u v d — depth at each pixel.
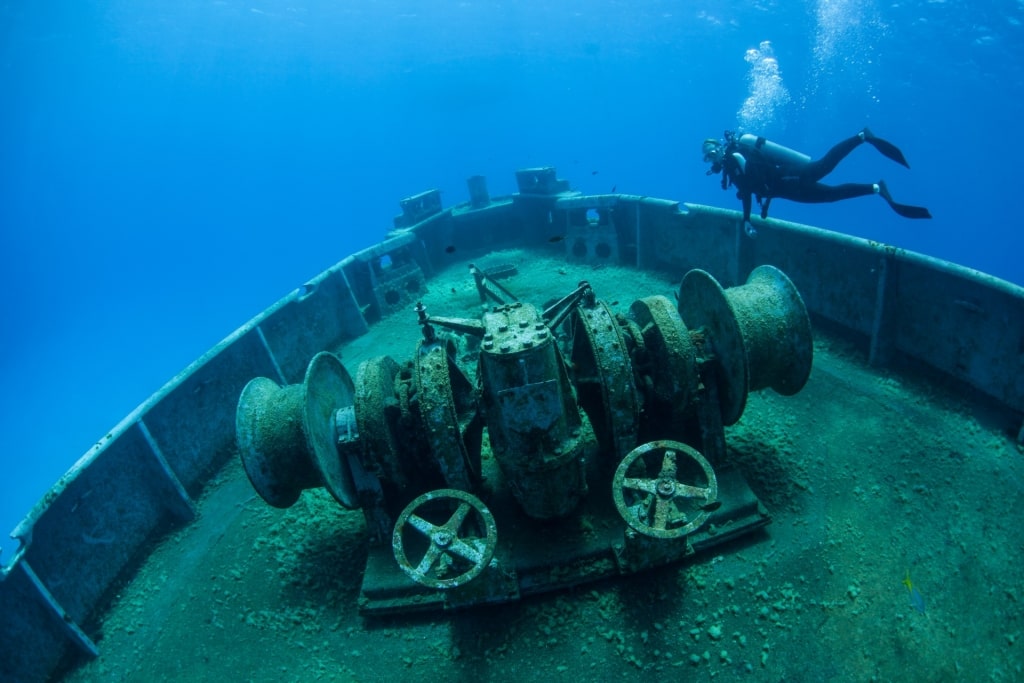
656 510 3.58
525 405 3.80
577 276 10.14
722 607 3.91
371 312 10.02
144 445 5.50
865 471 4.86
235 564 5.16
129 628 4.73
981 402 5.24
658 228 9.38
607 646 3.80
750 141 5.75
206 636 4.51
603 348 4.34
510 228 12.65
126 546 5.27
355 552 5.01
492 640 3.98
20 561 4.14
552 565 4.19
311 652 4.20
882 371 6.09
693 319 5.23
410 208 11.44
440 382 4.29
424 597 4.25
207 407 6.48
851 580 3.95
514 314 4.29
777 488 4.80
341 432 4.58
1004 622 3.55
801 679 3.44
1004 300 4.73
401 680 3.86
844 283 6.48
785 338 4.65
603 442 4.96
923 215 5.00
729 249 8.03
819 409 5.72
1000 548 3.99
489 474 5.26
